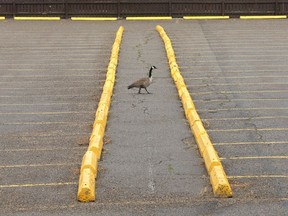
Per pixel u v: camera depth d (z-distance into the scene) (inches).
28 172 443.5
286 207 360.5
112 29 1235.2
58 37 1147.3
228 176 425.7
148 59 918.4
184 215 350.6
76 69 860.6
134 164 451.2
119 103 656.4
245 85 738.8
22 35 1175.6
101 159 465.1
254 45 1022.4
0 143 528.7
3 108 657.6
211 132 545.3
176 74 762.8
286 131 544.4
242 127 560.4
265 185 404.8
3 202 379.6
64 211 360.2
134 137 528.1
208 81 764.6
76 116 619.8
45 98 700.7
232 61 890.7
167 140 517.3
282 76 785.6
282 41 1060.5
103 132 535.2
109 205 368.8
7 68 877.8
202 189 394.6
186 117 592.4
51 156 486.6
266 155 475.2
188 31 1191.6
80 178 404.2
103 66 877.8
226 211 354.9
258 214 349.7
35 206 370.9
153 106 640.4
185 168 439.5
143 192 390.6
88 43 1072.8
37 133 560.4
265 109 625.6
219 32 1175.6
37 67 880.3
